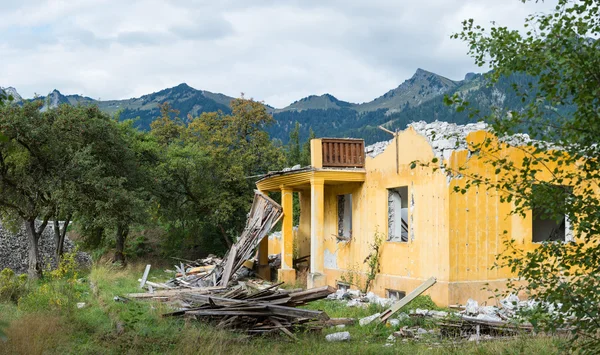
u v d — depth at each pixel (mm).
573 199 6117
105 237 33469
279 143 56406
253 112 45781
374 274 19969
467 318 12469
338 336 12602
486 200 16500
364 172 21234
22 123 23500
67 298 15172
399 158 18875
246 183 39750
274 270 27250
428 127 17391
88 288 19984
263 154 44250
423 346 11562
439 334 12695
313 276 21094
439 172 16578
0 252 30281
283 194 23906
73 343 10992
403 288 18250
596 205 6059
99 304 15633
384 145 20172
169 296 17859
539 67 6109
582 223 6020
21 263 30391
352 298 19391
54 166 25531
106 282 21391
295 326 12906
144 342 11062
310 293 13766
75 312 14016
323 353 10953
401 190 22312
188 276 24453
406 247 18312
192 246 40844
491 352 10141
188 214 38406
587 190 6211
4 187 25141
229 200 39406
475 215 16375
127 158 30078
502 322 12203
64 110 26766
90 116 28469
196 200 38438
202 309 13633
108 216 26422
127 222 28562
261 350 11180
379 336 13133
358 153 21625
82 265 30000
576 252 6211
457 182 16109
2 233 31438
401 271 18547
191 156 38219
